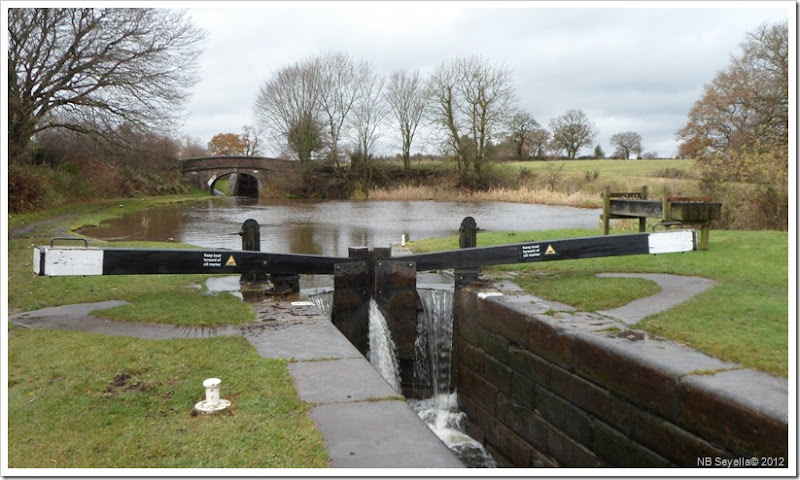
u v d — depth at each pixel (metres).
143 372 5.18
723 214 16.03
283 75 50.41
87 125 30.41
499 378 7.79
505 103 47.22
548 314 6.93
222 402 4.43
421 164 53.16
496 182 48.25
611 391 5.55
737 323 6.06
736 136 27.81
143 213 31.02
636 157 78.81
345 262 8.88
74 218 24.47
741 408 4.14
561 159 69.12
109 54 27.72
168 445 3.81
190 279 9.97
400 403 4.48
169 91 30.28
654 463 5.03
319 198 50.19
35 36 26.30
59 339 6.25
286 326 6.79
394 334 9.10
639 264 9.88
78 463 3.58
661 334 5.92
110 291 8.87
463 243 9.53
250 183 63.44
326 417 4.22
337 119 51.19
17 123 26.58
